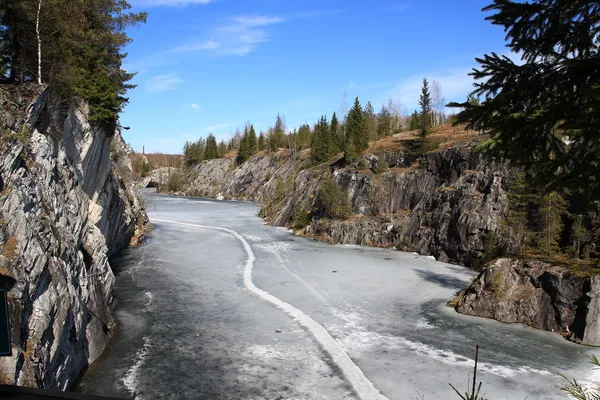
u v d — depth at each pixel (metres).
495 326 22.47
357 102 70.38
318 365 17.52
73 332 15.77
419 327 22.16
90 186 27.44
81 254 18.91
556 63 5.49
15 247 12.19
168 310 23.95
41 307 12.93
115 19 27.11
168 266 34.56
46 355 12.82
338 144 84.31
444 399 15.13
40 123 18.80
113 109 26.86
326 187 52.12
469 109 6.21
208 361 17.77
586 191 5.46
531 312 22.77
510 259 25.42
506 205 34.97
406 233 43.78
